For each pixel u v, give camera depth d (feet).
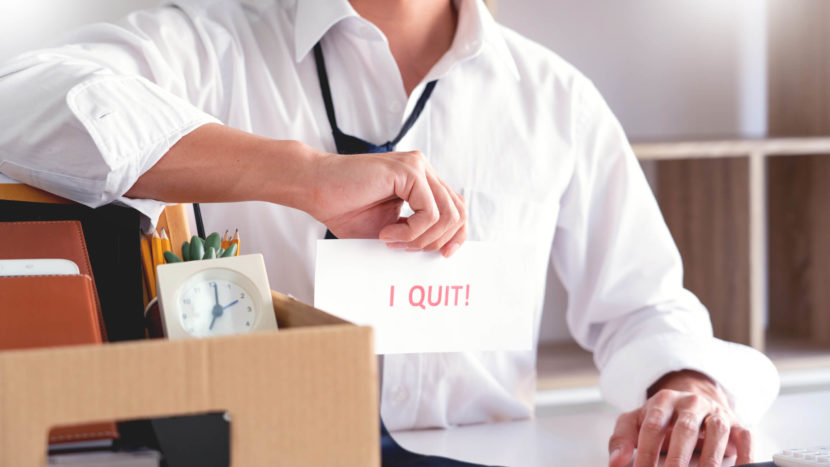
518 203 3.96
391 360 3.65
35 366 1.41
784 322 7.80
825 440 3.19
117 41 3.52
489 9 5.83
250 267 2.15
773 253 7.88
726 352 3.45
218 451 1.82
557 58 4.26
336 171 2.50
